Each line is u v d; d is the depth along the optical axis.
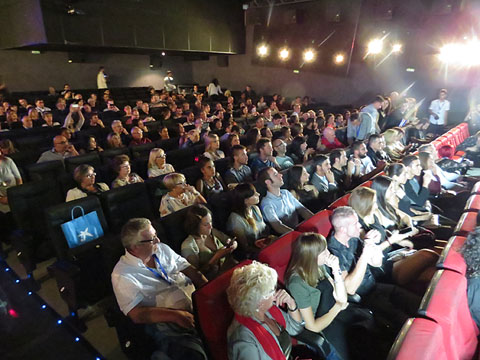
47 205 3.07
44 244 2.90
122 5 8.57
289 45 11.13
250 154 4.36
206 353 1.55
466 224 2.25
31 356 2.07
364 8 9.22
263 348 1.31
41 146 5.23
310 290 1.69
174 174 2.81
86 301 2.30
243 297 1.29
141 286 1.74
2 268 2.99
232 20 11.56
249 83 12.76
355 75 9.94
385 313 1.96
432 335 1.25
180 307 1.83
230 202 2.80
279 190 2.98
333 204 2.63
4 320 2.36
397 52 8.96
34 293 2.65
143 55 13.14
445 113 7.87
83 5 7.89
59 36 7.70
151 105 9.57
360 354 1.71
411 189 3.52
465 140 5.86
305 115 7.50
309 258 1.68
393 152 5.27
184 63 14.44
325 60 10.45
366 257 2.03
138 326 1.75
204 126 6.84
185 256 2.14
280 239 1.95
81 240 2.44
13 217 2.89
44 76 11.21
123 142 5.62
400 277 2.28
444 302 1.44
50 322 2.34
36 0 7.31
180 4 9.81
